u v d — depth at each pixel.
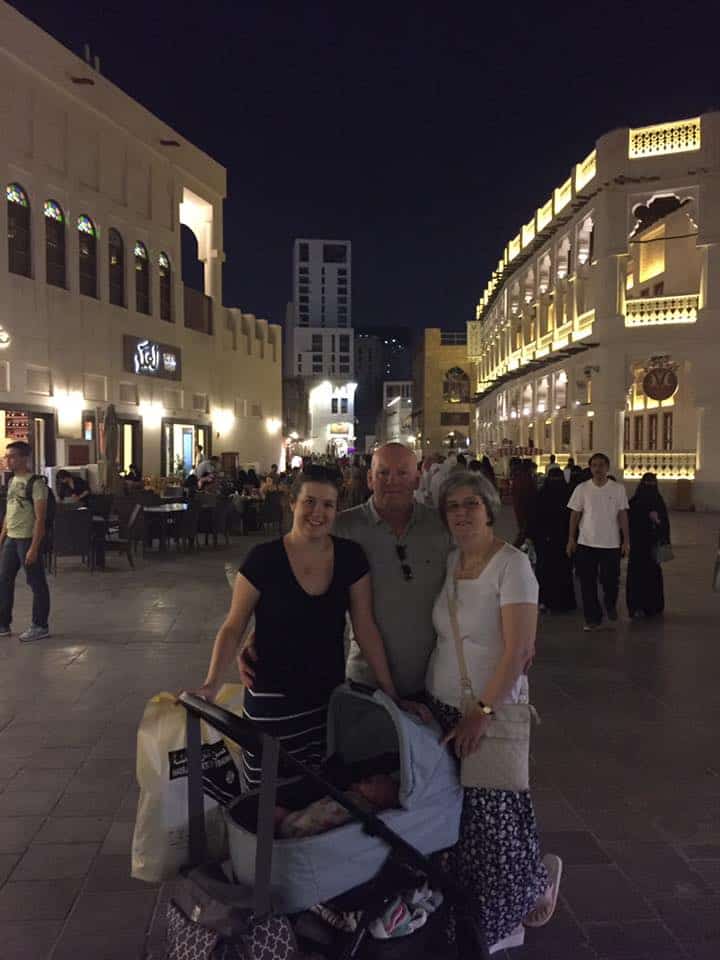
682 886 3.46
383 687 3.03
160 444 26.30
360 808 2.40
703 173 24.56
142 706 5.84
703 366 24.83
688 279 27.45
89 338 22.02
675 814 4.16
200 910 2.26
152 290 25.88
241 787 2.79
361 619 3.03
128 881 3.47
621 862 3.66
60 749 5.00
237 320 33.38
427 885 2.60
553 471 9.85
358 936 2.39
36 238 19.67
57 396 20.52
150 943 3.03
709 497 24.69
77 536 12.04
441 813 2.60
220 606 9.62
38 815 4.10
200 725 2.62
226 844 2.65
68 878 3.49
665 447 28.41
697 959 2.97
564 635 8.38
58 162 20.67
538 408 35.94
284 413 60.75
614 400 26.23
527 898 2.76
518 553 2.85
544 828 4.00
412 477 3.12
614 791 4.45
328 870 2.33
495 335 49.59
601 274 26.36
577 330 29.30
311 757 2.91
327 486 2.87
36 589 7.91
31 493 7.89
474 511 2.83
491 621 2.81
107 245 23.02
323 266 187.25
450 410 71.38
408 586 3.08
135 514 12.94
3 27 18.33
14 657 7.23
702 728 5.49
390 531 3.16
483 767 2.66
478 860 2.71
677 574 12.60
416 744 2.55
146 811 2.58
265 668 2.91
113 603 9.82
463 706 2.82
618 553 8.60
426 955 2.69
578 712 5.83
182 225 31.23
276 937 2.18
